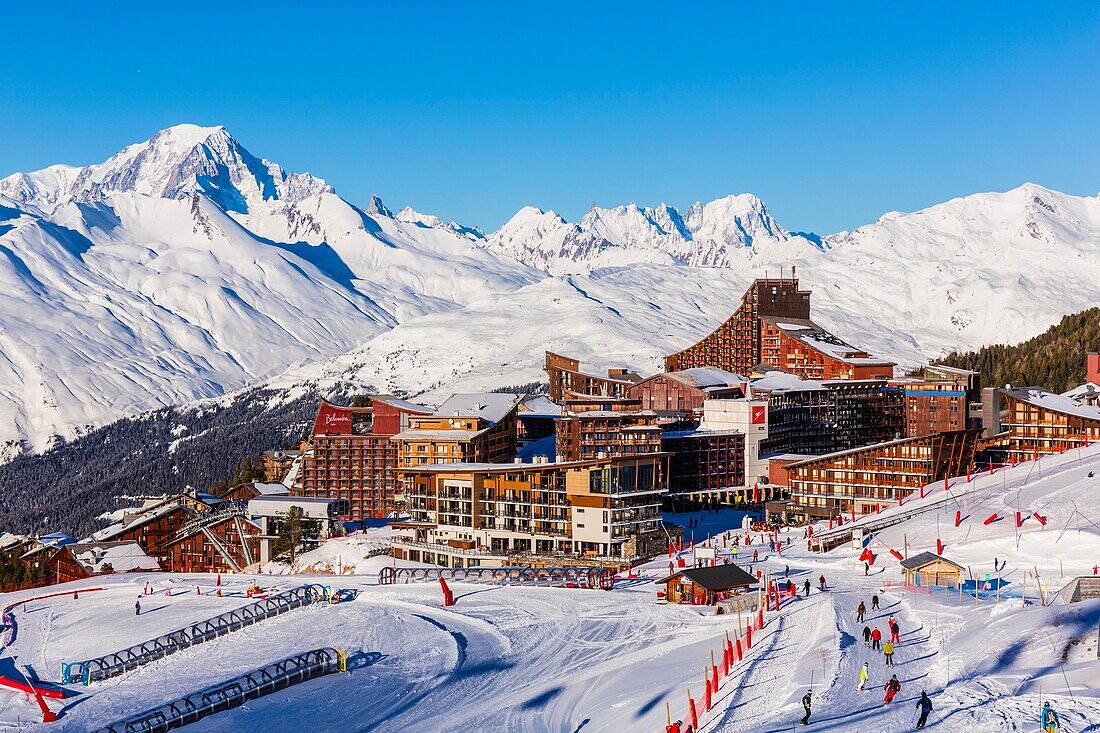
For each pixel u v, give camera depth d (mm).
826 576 180250
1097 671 108562
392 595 193375
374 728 125375
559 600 181875
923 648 127438
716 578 171875
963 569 168250
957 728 98125
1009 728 96438
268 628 174875
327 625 173375
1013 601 140250
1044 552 180250
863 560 187500
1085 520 194000
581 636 157500
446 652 154125
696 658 138250
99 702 143125
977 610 143625
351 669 148250
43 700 142125
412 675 144000
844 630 138250
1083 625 123812
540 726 122062
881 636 135125
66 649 177875
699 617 161750
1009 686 108125
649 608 170625
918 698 108500
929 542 197750
